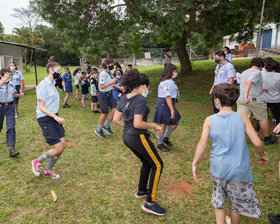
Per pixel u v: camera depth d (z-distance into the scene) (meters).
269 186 3.65
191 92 11.35
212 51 28.31
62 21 10.01
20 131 6.38
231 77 5.61
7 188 3.65
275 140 5.10
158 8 8.70
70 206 3.25
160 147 5.09
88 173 4.15
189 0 8.43
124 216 3.05
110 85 5.80
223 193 2.37
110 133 6.07
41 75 26.50
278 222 2.85
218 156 2.30
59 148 3.76
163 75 4.80
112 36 10.73
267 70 5.50
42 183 3.81
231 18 12.41
